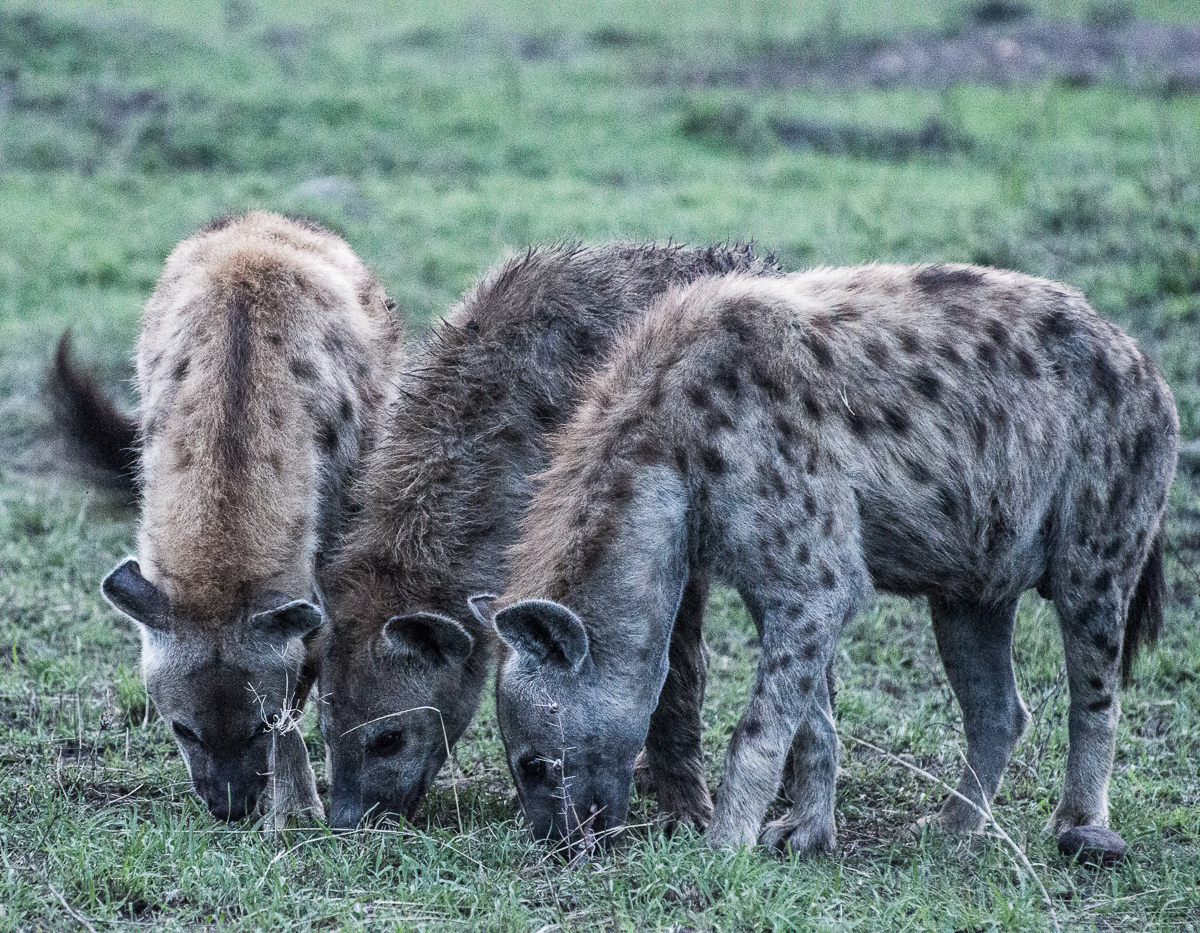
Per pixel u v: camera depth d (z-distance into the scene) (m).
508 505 13.93
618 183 38.44
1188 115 41.78
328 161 39.47
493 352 14.10
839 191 36.16
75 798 14.14
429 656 13.12
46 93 43.31
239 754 13.61
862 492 13.11
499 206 34.97
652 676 12.84
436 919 11.30
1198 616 18.73
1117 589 13.79
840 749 14.95
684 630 14.16
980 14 57.47
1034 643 17.97
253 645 13.48
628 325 14.25
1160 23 55.72
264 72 46.56
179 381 14.35
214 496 13.68
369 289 16.55
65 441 17.44
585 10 59.56
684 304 13.21
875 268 14.03
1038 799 14.66
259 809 13.94
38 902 11.47
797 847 13.16
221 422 13.89
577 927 11.19
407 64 48.50
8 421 24.83
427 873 12.02
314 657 13.80
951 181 36.59
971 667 14.38
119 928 11.17
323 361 14.86
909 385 13.27
